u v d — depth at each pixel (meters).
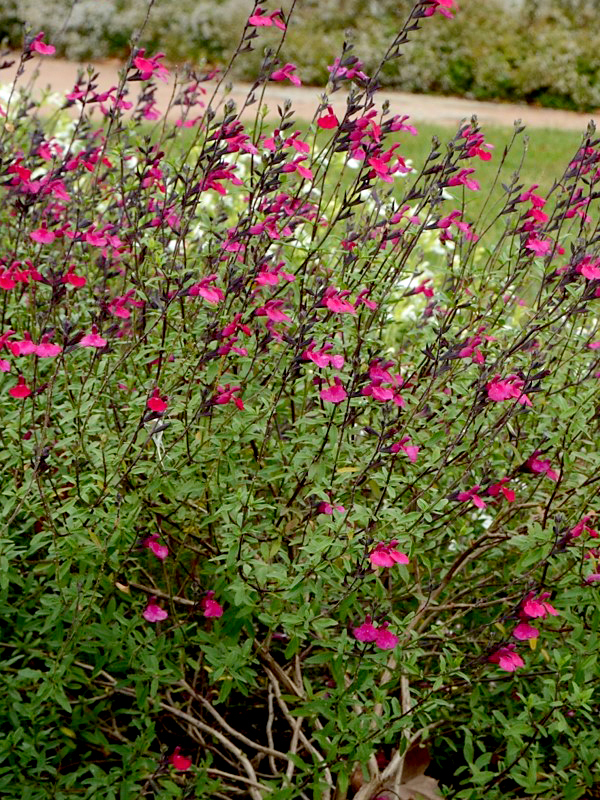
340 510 2.92
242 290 3.06
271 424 3.27
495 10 18.12
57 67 16.17
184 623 3.25
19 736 2.93
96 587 2.92
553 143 11.80
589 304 3.49
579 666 2.97
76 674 3.05
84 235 3.31
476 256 4.86
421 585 3.55
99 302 3.36
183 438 3.14
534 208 3.40
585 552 3.13
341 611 2.91
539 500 3.70
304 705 3.08
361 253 3.22
